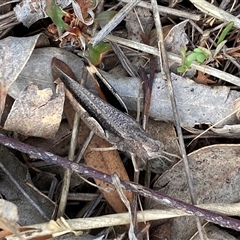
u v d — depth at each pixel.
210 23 0.13
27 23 0.12
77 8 0.11
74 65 0.12
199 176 0.12
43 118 0.11
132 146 0.11
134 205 0.11
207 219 0.11
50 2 0.11
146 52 0.12
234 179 0.12
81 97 0.12
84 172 0.11
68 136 0.12
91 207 0.12
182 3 0.13
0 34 0.12
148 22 0.13
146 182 0.12
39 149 0.11
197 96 0.12
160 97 0.12
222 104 0.12
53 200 0.12
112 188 0.12
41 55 0.12
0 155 0.12
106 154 0.12
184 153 0.12
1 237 0.11
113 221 0.11
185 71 0.12
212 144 0.13
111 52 0.13
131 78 0.12
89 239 0.11
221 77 0.12
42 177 0.13
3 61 0.11
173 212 0.11
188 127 0.12
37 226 0.11
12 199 0.12
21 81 0.12
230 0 0.13
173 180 0.12
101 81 0.12
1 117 0.12
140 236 0.11
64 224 0.11
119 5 0.13
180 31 0.12
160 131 0.12
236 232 0.12
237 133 0.12
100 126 0.11
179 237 0.12
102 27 0.12
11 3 0.12
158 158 0.12
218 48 0.12
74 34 0.12
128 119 0.11
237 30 0.12
